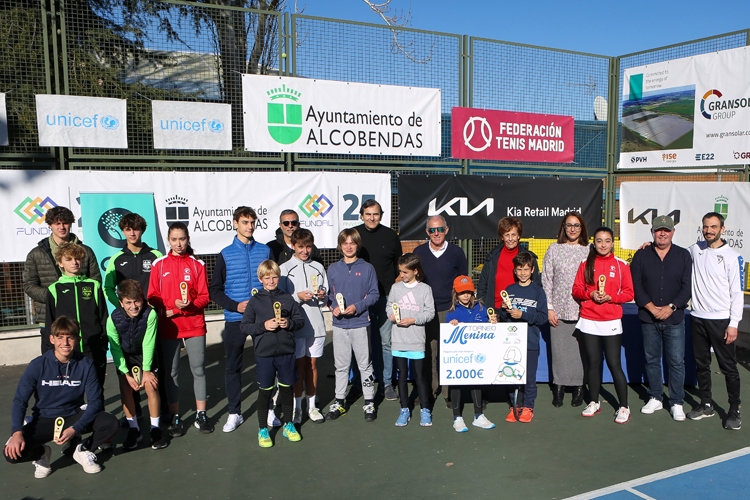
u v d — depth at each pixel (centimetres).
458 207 765
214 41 685
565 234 522
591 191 835
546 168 823
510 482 367
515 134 801
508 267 524
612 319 474
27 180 614
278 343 423
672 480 368
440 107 760
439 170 769
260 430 430
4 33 617
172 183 668
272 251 536
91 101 638
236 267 470
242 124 698
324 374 624
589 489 356
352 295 487
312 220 720
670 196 751
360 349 487
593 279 473
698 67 725
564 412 503
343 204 730
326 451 420
